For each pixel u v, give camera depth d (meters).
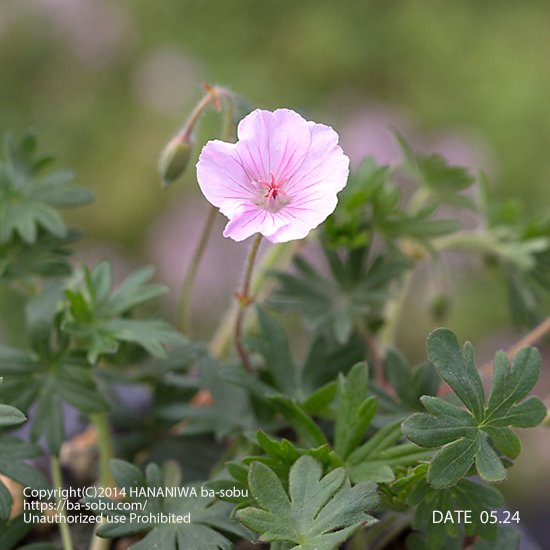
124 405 0.78
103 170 1.65
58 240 0.79
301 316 0.77
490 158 1.54
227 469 0.71
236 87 1.75
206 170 0.71
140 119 1.69
